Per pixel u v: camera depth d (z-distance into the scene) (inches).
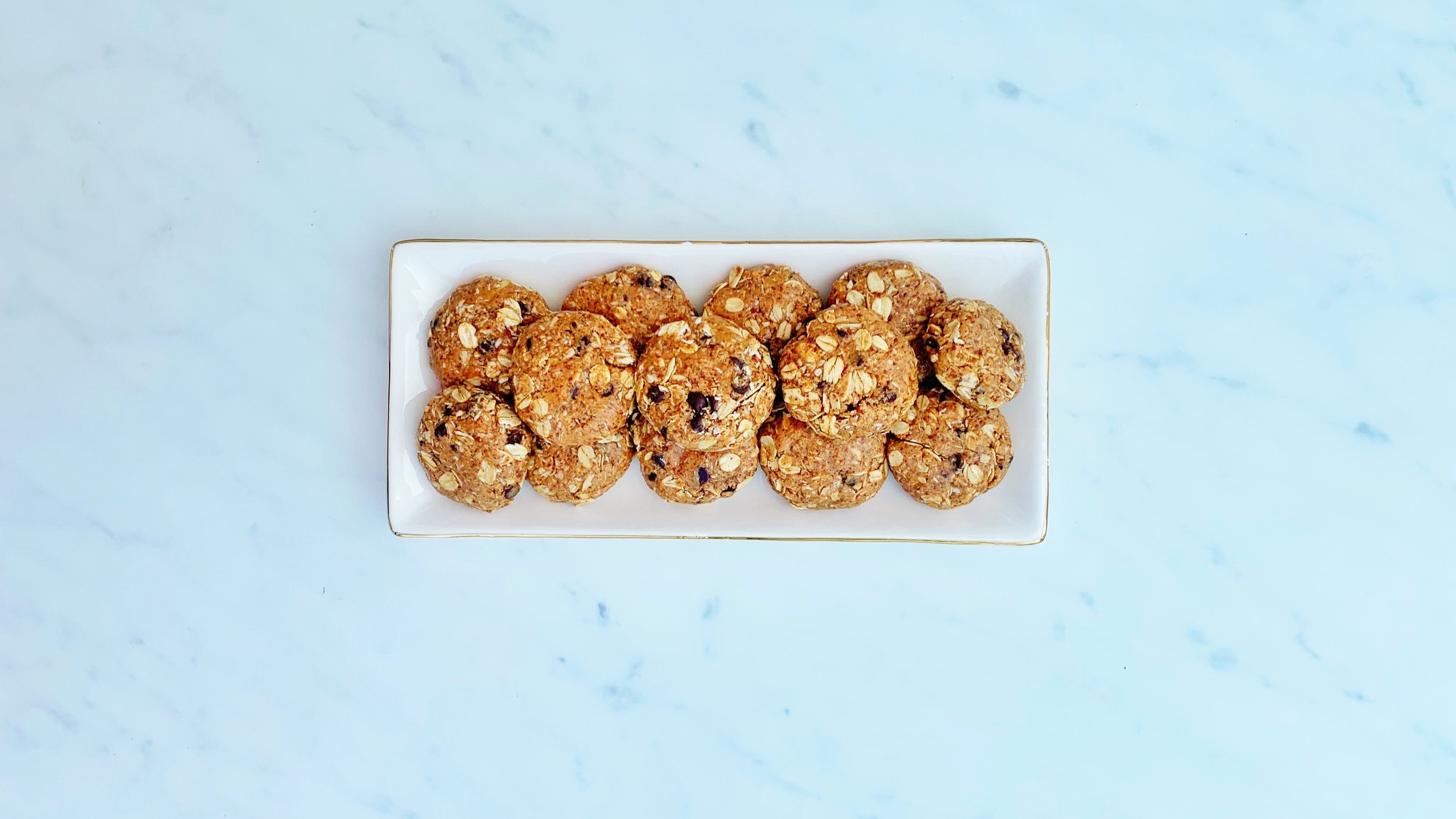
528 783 34.4
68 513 34.3
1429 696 33.7
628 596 34.2
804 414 30.9
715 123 33.6
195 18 33.8
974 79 33.5
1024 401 32.0
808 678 34.2
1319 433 33.7
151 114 33.9
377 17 33.7
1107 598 33.9
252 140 33.9
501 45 33.7
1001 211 33.6
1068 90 33.5
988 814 34.2
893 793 34.3
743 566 34.1
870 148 33.6
